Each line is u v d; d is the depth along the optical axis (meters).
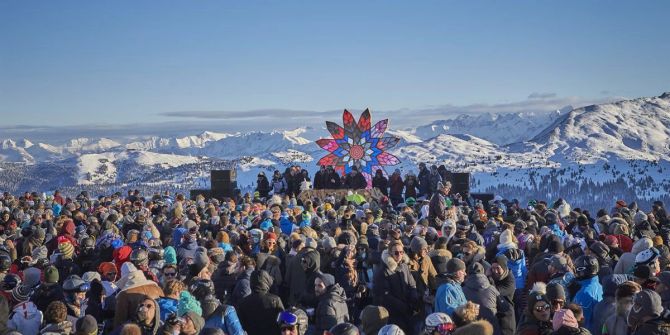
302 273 13.69
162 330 9.07
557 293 9.70
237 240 17.05
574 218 22.42
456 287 11.05
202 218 23.91
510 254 14.23
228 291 13.18
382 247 14.37
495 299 11.40
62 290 11.59
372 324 10.09
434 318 8.96
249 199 31.52
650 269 10.77
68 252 15.91
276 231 17.97
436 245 14.49
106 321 11.44
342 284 13.19
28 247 17.92
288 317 9.91
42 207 27.70
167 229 21.52
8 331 9.47
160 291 10.84
